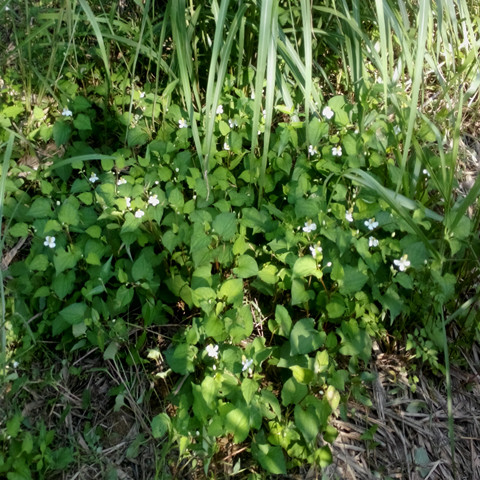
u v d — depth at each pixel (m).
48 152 1.16
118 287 0.96
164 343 0.96
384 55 0.91
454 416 0.94
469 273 1.03
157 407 0.90
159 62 1.07
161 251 1.02
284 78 1.18
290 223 0.98
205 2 1.19
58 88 1.15
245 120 1.11
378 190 0.90
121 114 1.17
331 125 1.17
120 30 1.24
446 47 1.15
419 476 0.87
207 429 0.78
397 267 0.98
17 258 1.04
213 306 0.87
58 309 0.94
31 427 0.86
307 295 0.89
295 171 1.04
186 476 0.82
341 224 0.99
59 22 1.06
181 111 1.12
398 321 0.99
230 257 0.96
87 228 0.96
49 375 0.90
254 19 1.14
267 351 0.84
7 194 1.02
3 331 0.83
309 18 0.91
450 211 0.96
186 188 1.09
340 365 0.95
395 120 1.13
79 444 0.86
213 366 0.82
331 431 0.81
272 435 0.80
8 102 1.18
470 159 1.28
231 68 1.22
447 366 0.84
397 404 0.93
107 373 0.93
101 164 1.10
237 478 0.82
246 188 1.06
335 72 1.33
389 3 1.11
